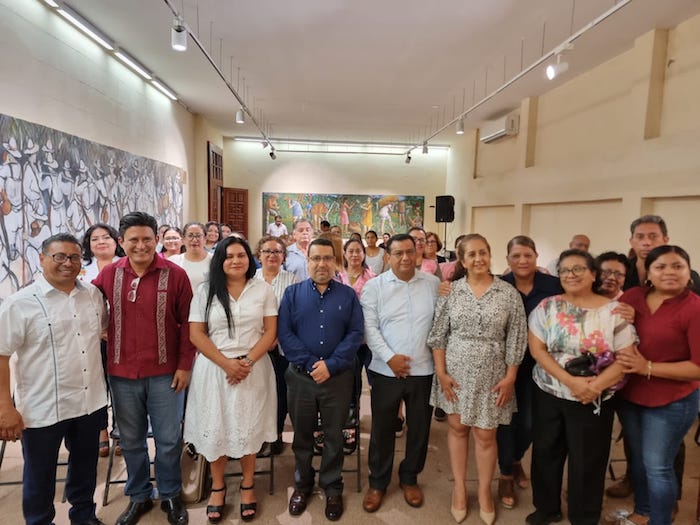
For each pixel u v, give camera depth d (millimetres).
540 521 2207
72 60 4371
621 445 3105
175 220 7898
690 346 1832
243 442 2164
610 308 1977
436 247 4328
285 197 12125
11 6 3430
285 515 2307
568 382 1955
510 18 4426
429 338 2291
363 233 12406
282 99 7688
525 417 2434
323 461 2332
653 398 1943
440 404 2316
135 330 2082
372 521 2268
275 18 4477
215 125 10164
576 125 6371
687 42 4430
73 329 1909
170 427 2191
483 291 2184
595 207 5926
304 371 2246
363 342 2516
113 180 5250
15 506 2324
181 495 2373
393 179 12438
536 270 2492
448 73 6168
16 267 3396
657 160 4613
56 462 1935
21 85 3555
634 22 4500
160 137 7105
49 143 3889
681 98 4504
